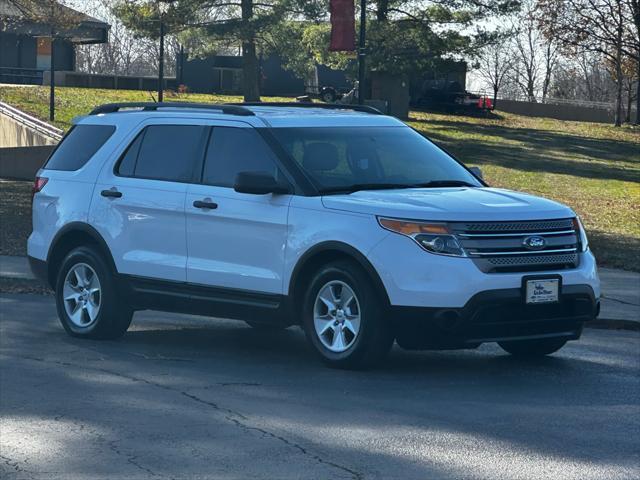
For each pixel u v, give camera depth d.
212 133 9.79
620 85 66.44
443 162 9.84
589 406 7.79
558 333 8.84
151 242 9.98
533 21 61.88
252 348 10.10
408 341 8.55
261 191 8.98
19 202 25.30
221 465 6.30
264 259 9.20
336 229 8.68
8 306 12.55
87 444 6.75
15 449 6.65
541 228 8.66
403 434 6.96
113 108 10.84
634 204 28.52
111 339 10.52
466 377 8.74
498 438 6.89
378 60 47.41
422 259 8.33
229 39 44.97
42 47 65.75
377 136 9.78
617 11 59.62
